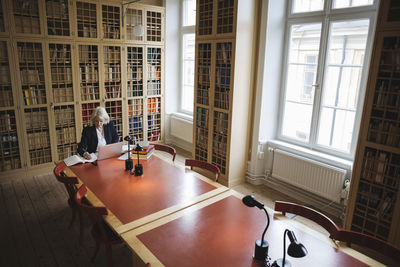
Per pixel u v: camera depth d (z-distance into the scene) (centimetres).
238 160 459
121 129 561
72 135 501
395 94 271
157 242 193
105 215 222
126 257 289
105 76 520
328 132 398
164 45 591
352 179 306
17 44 437
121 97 544
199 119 488
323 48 385
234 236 201
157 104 613
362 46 349
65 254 293
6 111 438
